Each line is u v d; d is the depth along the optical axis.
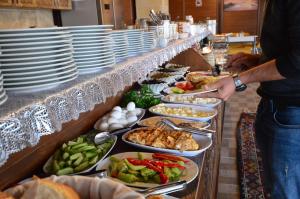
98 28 0.81
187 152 1.01
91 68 0.82
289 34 0.94
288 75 0.93
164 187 0.79
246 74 1.04
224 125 3.04
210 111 1.56
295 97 1.11
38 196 0.39
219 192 1.89
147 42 1.42
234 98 4.07
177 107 1.63
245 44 6.41
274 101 1.18
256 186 1.90
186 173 0.89
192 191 0.81
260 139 1.30
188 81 2.21
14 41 0.54
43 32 0.57
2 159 0.44
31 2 2.52
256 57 1.53
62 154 0.96
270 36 1.10
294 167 1.20
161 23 1.85
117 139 1.16
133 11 5.12
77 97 0.66
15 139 0.47
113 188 0.43
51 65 0.60
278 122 1.18
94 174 0.85
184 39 2.22
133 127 1.33
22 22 2.91
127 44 1.17
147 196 0.75
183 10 8.17
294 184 1.22
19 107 0.49
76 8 3.22
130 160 0.92
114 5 3.50
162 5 5.16
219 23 8.11
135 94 1.71
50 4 2.80
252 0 7.79
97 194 0.43
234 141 2.64
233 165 2.22
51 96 0.57
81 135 1.18
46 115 0.54
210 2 8.05
